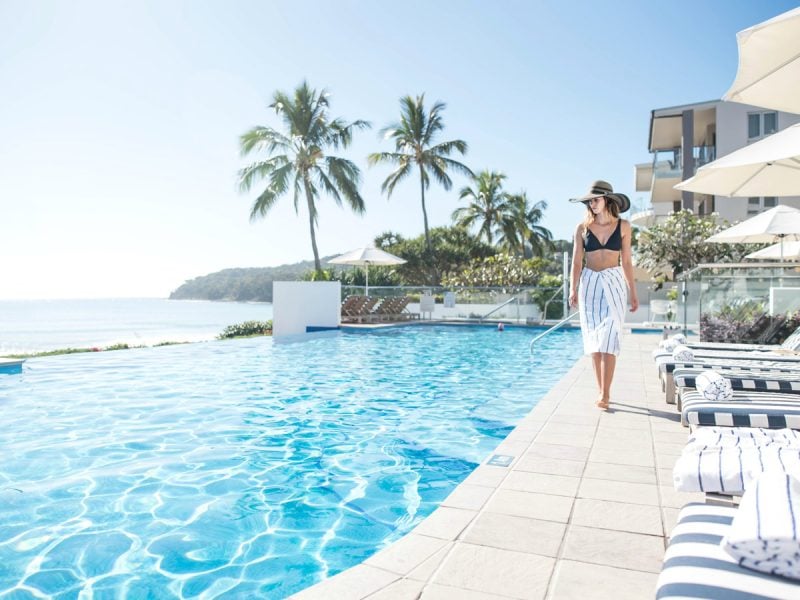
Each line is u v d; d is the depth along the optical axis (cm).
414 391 704
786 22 283
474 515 262
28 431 503
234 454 436
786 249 1106
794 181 451
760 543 126
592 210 493
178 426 523
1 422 536
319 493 355
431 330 1712
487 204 3509
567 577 203
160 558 268
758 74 328
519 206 3700
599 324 491
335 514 322
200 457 429
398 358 1038
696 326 963
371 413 581
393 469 403
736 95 351
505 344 1312
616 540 235
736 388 402
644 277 1948
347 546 282
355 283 2377
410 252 3297
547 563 214
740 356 548
